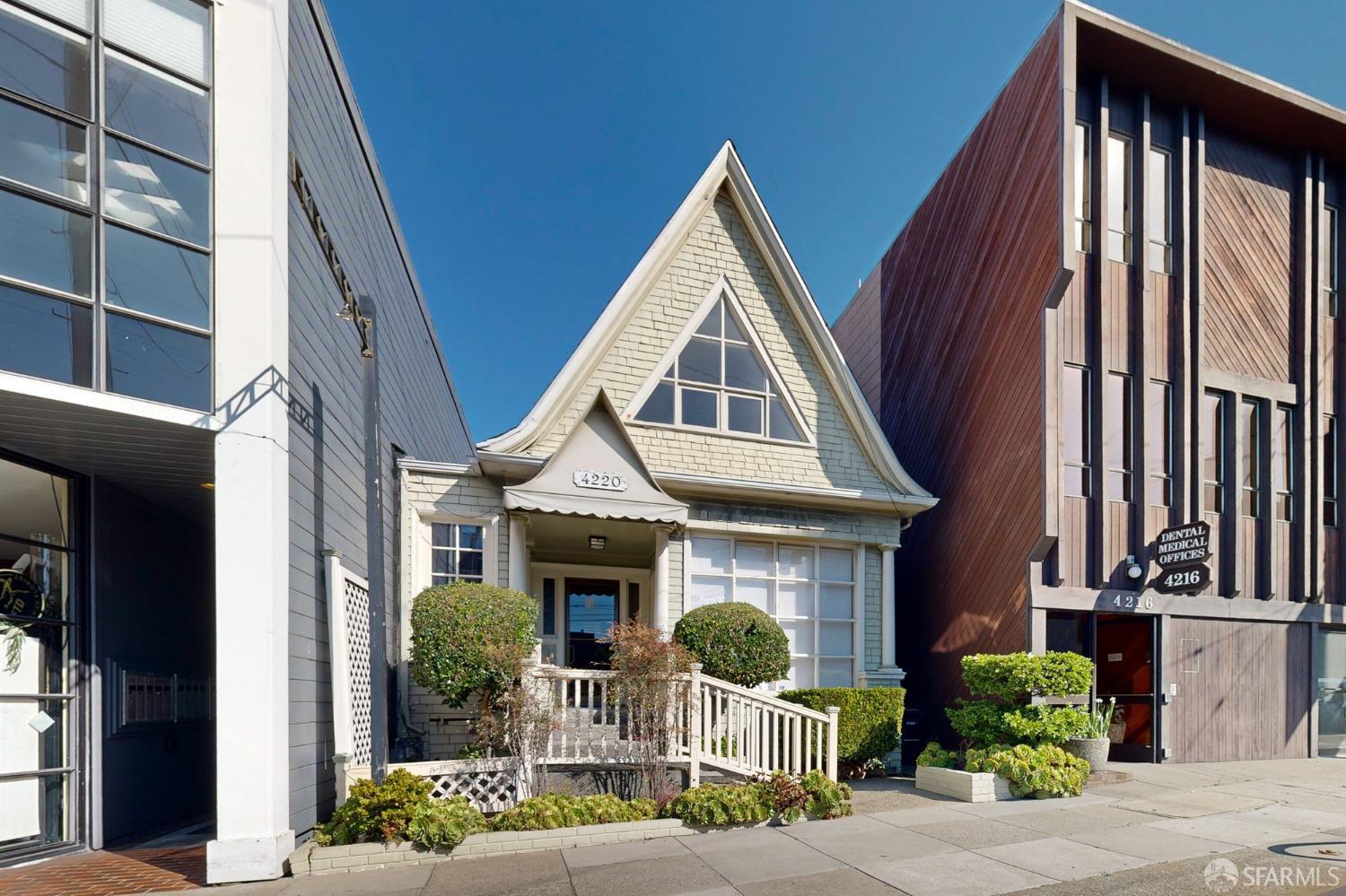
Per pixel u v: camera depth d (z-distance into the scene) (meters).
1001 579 11.13
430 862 6.08
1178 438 11.72
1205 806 7.98
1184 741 11.39
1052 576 10.70
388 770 7.10
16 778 6.20
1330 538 13.03
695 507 10.53
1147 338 11.50
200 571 9.12
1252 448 12.67
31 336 5.28
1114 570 11.10
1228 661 11.91
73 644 6.73
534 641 8.55
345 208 8.84
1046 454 10.45
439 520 9.81
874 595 11.42
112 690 7.11
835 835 6.87
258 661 5.75
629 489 9.44
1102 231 11.43
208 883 5.51
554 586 11.91
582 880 5.63
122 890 5.46
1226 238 12.64
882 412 15.69
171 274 5.92
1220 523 12.09
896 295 15.31
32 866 6.14
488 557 9.79
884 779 10.06
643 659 7.64
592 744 7.77
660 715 7.57
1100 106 11.55
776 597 10.97
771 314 11.55
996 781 8.51
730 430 11.09
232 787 5.63
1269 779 9.78
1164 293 11.99
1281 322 12.96
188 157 6.12
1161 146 12.34
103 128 5.72
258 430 5.97
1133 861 5.98
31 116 5.47
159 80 6.05
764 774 7.92
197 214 6.11
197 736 8.86
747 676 9.05
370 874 5.78
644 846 6.56
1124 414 11.57
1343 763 11.55
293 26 7.00
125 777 7.25
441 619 7.96
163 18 6.12
